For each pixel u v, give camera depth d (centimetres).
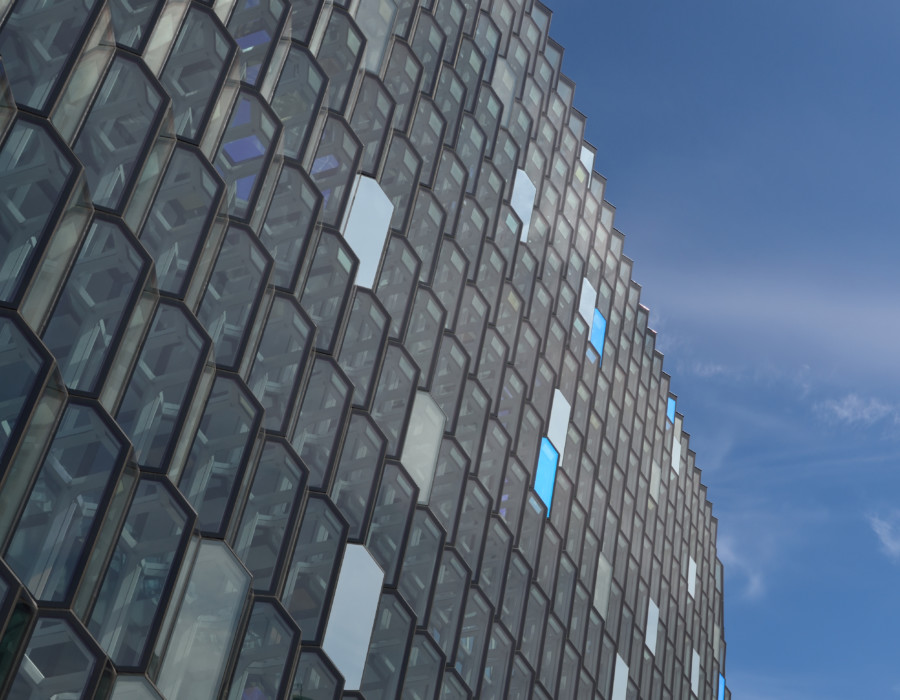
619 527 5288
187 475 2005
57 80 1594
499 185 4284
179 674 1883
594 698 4428
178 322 1919
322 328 2677
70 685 1448
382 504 2869
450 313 3591
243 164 2322
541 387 4412
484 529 3466
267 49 2508
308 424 2564
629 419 5938
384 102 3222
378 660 2670
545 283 4781
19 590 1326
